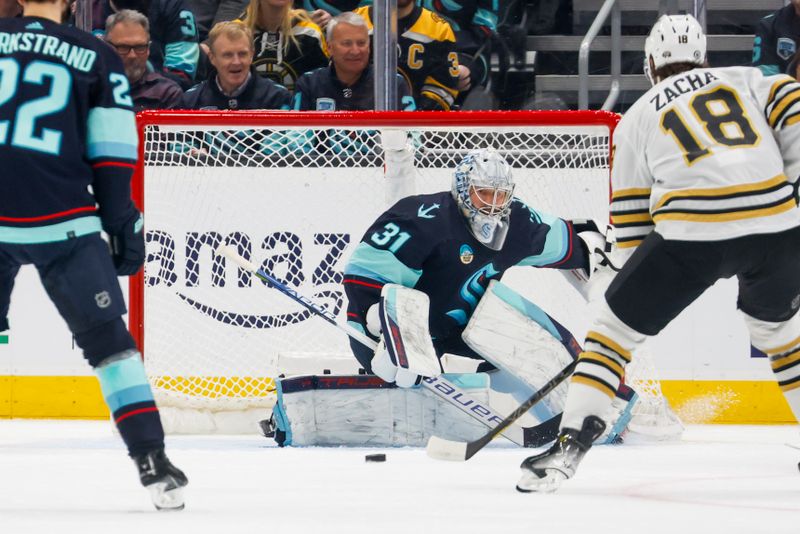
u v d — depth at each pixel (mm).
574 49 20734
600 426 9359
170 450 13555
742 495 9180
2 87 7844
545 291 16719
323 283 16969
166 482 7824
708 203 9180
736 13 21391
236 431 15797
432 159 16797
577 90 20750
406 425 14055
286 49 19234
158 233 16656
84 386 18078
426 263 13578
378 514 7879
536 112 15344
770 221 9172
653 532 6926
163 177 16656
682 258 9227
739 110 9547
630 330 9461
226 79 18406
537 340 14047
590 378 9398
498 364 13898
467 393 13781
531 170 16531
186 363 16734
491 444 14469
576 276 14508
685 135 9445
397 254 13383
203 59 19938
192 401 15844
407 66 19172
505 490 9547
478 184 13133
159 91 18562
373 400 14070
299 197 16922
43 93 7863
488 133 17047
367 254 13484
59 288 7910
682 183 9320
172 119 15508
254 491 9438
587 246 14203
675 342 17719
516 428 13820
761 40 19156
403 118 15344
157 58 19469
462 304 13969
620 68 20500
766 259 9273
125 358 7938
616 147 9922
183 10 19531
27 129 7785
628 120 9859
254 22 19172
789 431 16578
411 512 8000
